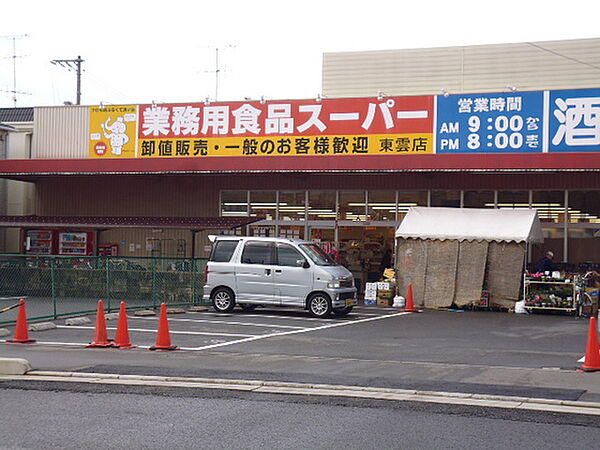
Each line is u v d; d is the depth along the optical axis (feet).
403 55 95.66
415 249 71.10
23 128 91.66
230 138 82.48
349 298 62.18
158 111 84.84
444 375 34.96
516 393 30.73
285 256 62.64
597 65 89.20
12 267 59.57
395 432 24.94
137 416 27.14
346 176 82.12
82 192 90.02
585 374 35.01
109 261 62.13
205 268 67.31
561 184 74.95
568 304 64.28
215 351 42.86
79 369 36.19
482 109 75.46
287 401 29.63
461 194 78.48
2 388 32.24
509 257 67.72
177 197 87.15
